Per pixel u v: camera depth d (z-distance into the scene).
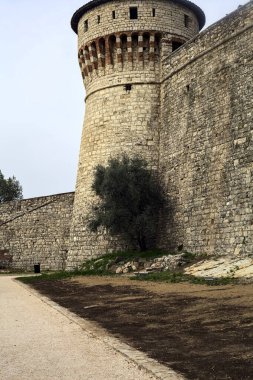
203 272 24.16
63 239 49.50
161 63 39.22
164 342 10.62
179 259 28.61
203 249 29.38
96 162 39.22
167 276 25.11
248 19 28.52
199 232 30.12
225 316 12.98
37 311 16.45
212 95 31.16
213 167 29.73
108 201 34.28
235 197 27.05
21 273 47.59
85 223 38.66
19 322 14.09
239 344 9.89
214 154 29.86
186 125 33.88
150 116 38.47
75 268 38.31
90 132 40.59
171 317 13.77
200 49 33.31
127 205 34.31
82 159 41.03
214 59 31.58
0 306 18.03
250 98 27.19
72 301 19.16
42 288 25.95
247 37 28.47
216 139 29.89
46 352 9.96
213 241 28.44
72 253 39.41
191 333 11.41
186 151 33.28
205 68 32.50
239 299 15.36
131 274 29.38
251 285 18.36
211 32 32.16
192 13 41.59
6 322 14.12
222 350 9.52
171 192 34.50
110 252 36.22
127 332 12.00
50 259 50.00
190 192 31.91
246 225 25.75
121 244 35.91
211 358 8.96
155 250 34.00
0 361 9.24
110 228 34.62
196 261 28.12
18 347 10.53
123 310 15.79
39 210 52.00
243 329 11.28
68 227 49.44
